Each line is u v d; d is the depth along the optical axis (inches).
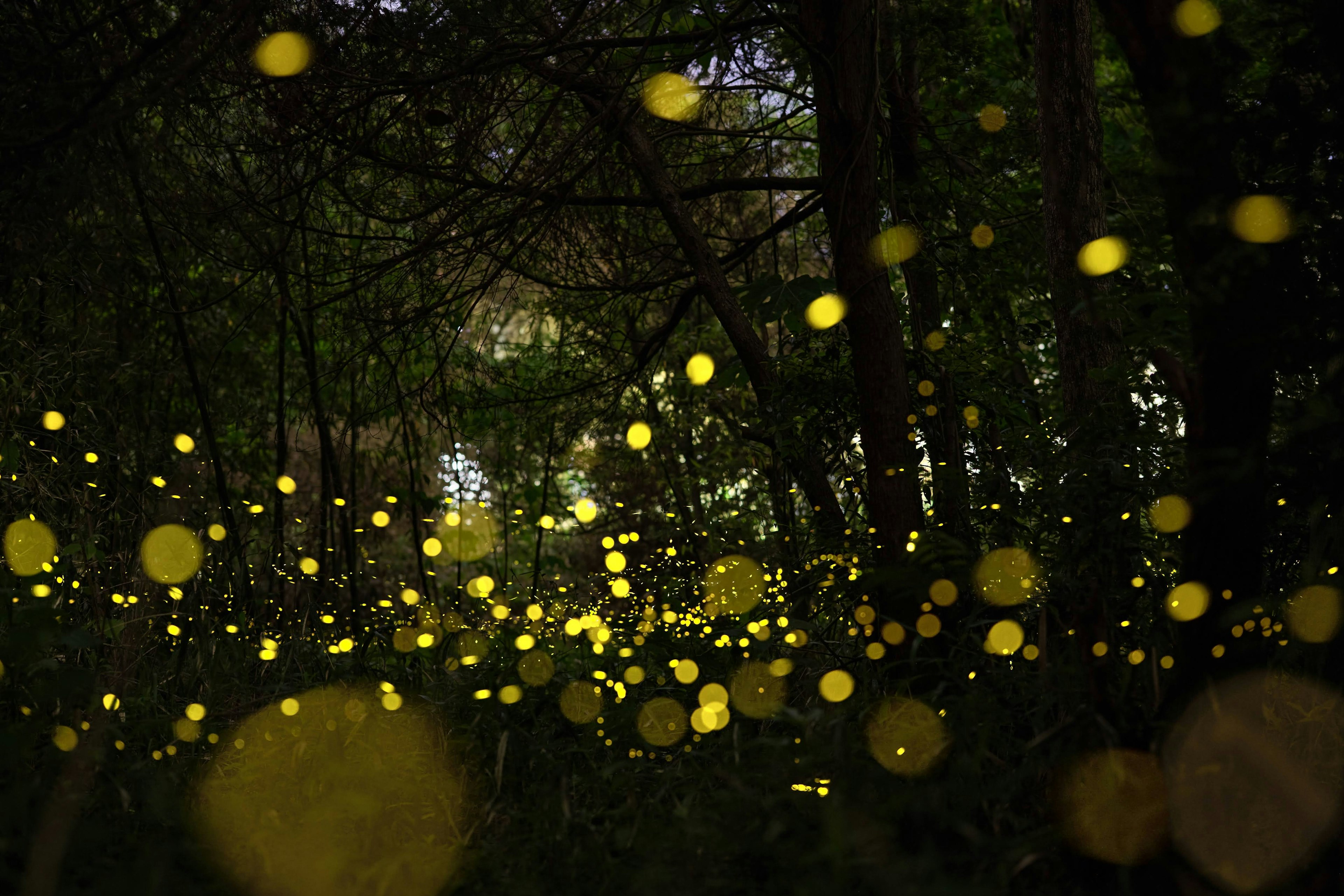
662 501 319.0
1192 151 72.5
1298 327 77.0
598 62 199.9
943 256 197.8
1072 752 76.1
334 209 212.1
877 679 103.3
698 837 76.6
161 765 103.0
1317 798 72.5
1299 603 86.1
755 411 193.5
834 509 167.9
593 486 339.6
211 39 122.4
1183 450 101.2
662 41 167.3
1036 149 219.6
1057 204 133.3
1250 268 72.1
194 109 149.3
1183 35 72.2
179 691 124.0
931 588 92.5
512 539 338.0
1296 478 83.6
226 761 104.1
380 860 81.8
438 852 84.7
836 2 134.3
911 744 85.8
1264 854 74.0
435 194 198.5
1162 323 89.0
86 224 146.9
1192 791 75.2
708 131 220.5
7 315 147.5
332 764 93.6
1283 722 88.3
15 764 84.5
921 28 202.8
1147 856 72.5
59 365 152.3
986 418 153.3
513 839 84.3
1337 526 83.1
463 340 256.8
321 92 160.4
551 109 171.6
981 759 80.0
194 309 176.1
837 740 78.2
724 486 288.2
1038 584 98.0
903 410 130.6
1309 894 69.5
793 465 173.3
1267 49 93.2
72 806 79.0
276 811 91.2
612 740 103.3
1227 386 74.0
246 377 281.7
